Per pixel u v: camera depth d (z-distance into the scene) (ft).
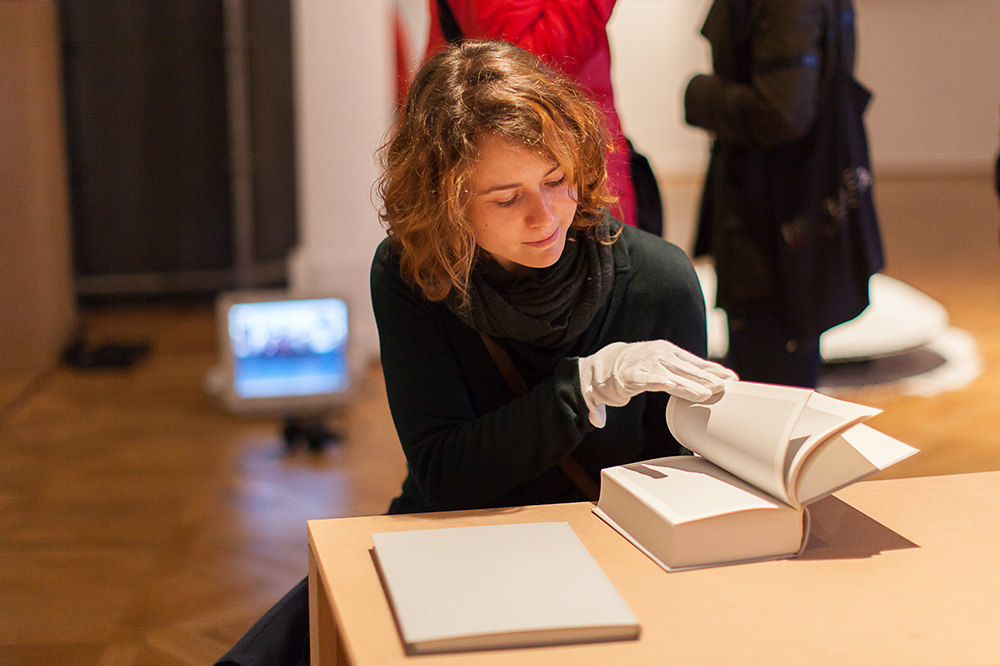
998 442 9.84
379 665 2.47
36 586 7.64
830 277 7.39
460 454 3.83
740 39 7.28
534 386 4.07
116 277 16.97
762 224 7.49
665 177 33.68
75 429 11.50
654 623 2.71
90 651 6.69
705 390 3.33
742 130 7.20
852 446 3.16
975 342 13.38
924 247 19.83
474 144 3.26
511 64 3.38
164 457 10.62
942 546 3.21
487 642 2.54
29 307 13.55
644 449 4.26
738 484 3.25
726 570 3.03
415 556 2.99
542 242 3.42
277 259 17.83
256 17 16.52
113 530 8.72
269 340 12.00
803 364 7.86
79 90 16.12
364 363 14.16
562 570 2.91
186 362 14.30
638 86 33.47
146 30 16.10
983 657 2.57
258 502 9.41
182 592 7.59
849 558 3.12
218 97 16.65
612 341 4.10
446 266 3.51
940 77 29.63
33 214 13.44
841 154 7.27
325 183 14.21
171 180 16.81
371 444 11.10
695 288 4.18
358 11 13.94
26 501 9.37
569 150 3.32
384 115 14.30
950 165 30.32
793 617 2.75
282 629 3.96
